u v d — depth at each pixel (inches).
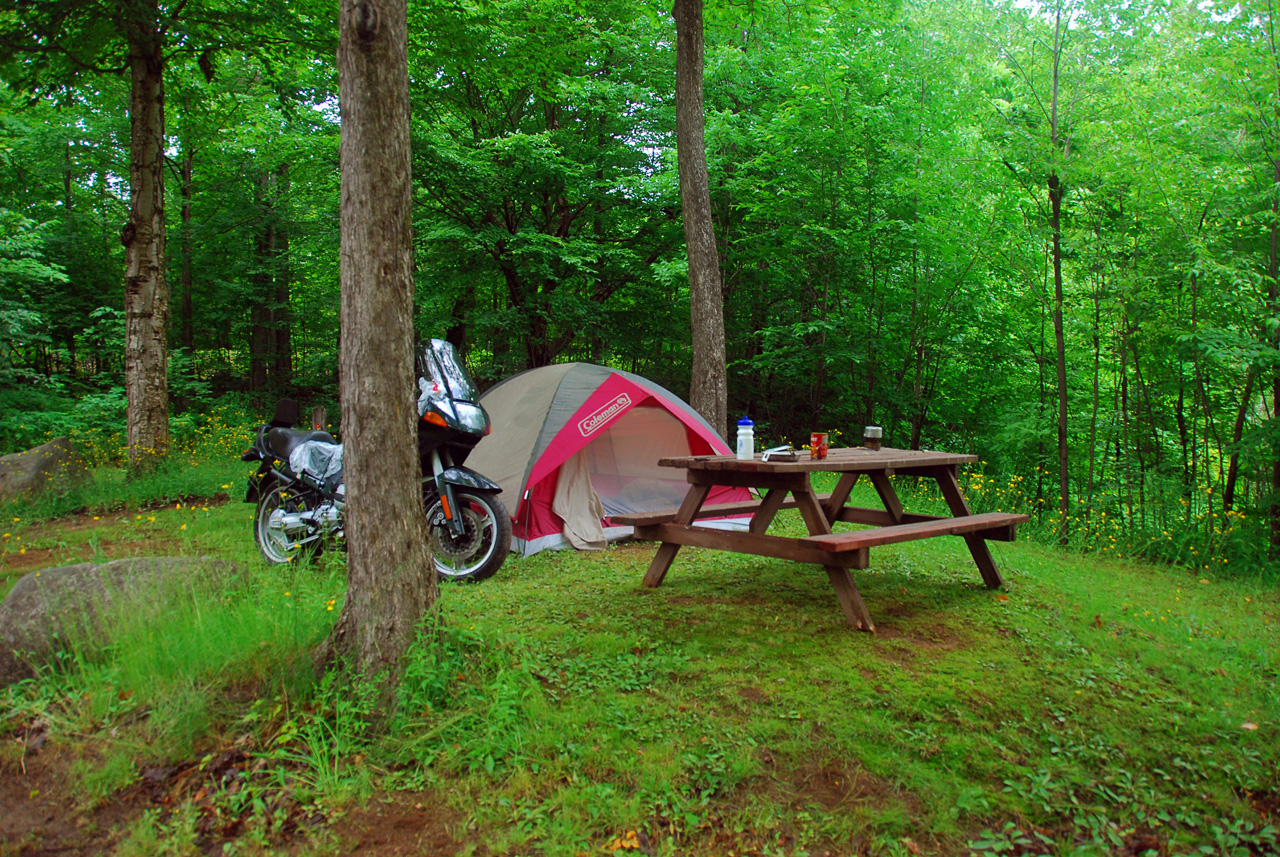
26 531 255.4
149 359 352.8
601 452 265.9
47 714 116.2
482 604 177.3
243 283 685.3
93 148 617.0
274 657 127.3
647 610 173.8
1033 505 341.7
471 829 95.0
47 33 323.6
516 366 573.0
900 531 166.4
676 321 581.0
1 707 119.6
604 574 210.5
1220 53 268.2
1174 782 107.0
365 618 121.4
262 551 219.6
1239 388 290.4
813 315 472.1
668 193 496.1
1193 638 164.6
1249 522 271.0
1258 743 116.3
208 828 94.9
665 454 281.9
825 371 493.0
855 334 443.2
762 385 550.6
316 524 205.2
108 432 483.2
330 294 629.6
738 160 491.5
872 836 94.0
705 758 107.4
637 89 510.0
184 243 677.9
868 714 120.1
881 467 182.1
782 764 107.2
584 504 253.3
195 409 610.5
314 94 431.5
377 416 122.2
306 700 118.5
